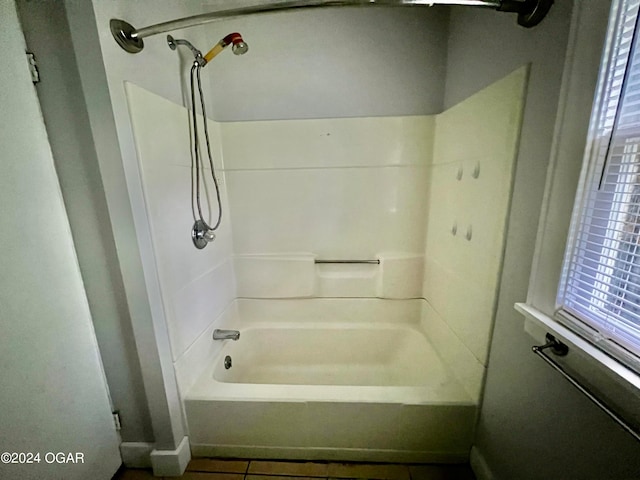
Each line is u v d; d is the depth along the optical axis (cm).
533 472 87
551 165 77
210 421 126
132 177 96
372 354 184
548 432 81
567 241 74
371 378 176
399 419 121
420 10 150
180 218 125
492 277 105
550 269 79
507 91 95
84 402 106
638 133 60
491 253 106
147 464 124
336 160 166
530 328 85
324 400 121
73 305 101
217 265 161
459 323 132
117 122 90
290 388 127
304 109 162
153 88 109
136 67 99
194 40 141
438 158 154
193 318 135
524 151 89
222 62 158
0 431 80
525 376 91
